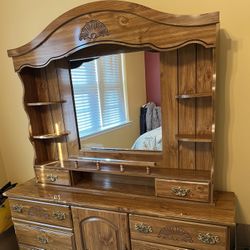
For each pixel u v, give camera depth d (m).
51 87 1.67
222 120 1.37
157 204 1.31
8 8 1.81
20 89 1.94
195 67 1.29
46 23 1.72
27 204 1.58
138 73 1.43
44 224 1.56
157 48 1.17
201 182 1.23
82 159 1.65
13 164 2.18
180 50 1.30
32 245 1.65
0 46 1.91
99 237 1.41
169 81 1.36
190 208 1.24
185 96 1.24
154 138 1.47
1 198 1.91
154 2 1.39
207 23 1.06
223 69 1.31
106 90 1.54
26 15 1.77
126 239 1.33
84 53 1.54
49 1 1.67
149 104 1.44
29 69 1.63
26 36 1.81
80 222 1.43
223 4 1.25
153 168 1.47
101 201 1.40
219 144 1.41
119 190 1.49
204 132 1.35
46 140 1.77
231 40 1.27
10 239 1.91
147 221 1.25
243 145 1.36
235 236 1.42
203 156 1.38
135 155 1.53
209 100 1.30
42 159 1.75
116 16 1.20
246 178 1.40
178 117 1.38
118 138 1.57
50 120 1.73
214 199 1.29
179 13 1.35
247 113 1.32
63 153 1.75
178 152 1.42
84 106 1.61
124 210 1.29
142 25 1.17
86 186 1.57
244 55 1.26
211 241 1.13
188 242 1.19
